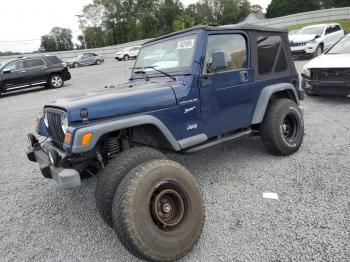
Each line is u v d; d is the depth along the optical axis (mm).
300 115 4609
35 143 3578
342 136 5164
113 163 2803
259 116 4164
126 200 2408
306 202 3309
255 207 3307
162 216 2645
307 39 15359
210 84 3564
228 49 3795
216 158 4688
